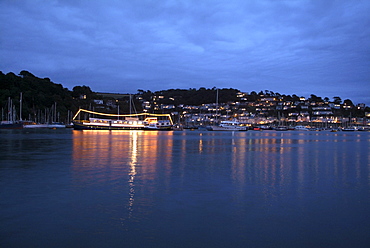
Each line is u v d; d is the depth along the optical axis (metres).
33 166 20.03
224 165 21.67
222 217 9.72
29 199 11.56
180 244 7.64
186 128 173.88
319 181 15.79
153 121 130.75
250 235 8.27
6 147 34.59
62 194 12.41
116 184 14.53
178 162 23.02
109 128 114.56
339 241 7.94
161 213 10.05
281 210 10.53
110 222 9.12
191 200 11.72
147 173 17.78
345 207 10.98
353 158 27.09
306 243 7.80
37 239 7.83
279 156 28.52
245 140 60.22
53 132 89.00
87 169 18.98
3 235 8.05
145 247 7.44
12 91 158.38
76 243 7.61
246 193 12.97
